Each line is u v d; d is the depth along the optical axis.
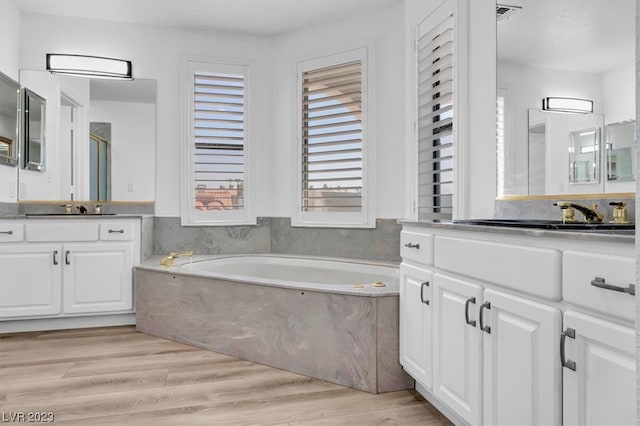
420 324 2.08
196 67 4.14
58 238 3.39
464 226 1.74
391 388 2.32
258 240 4.31
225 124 4.22
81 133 3.96
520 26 2.37
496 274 1.55
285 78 4.22
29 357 2.81
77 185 3.94
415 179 3.24
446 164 2.94
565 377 1.25
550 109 2.21
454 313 1.79
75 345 3.06
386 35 3.64
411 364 2.17
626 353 1.07
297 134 4.08
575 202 2.10
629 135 1.88
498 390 1.54
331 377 2.44
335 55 3.88
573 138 2.11
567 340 1.26
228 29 4.14
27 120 3.84
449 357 1.83
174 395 2.25
